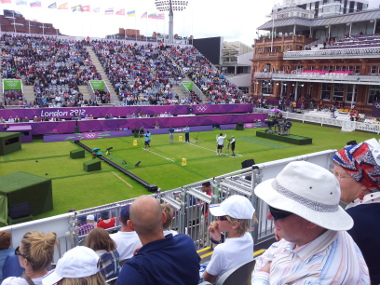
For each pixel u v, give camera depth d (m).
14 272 4.91
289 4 80.88
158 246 2.78
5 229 5.80
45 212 15.57
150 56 59.81
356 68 48.75
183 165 24.33
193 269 2.90
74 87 44.53
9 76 43.66
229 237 4.02
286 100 57.81
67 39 61.69
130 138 35.06
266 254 2.44
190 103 46.97
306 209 1.96
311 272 1.90
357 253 2.09
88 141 33.09
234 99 51.78
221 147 28.17
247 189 6.29
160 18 68.81
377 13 50.69
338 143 33.66
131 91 47.41
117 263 4.52
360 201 2.78
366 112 48.34
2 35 54.34
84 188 19.22
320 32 61.91
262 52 63.69
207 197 6.87
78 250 3.16
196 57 64.62
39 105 38.69
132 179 21.06
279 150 30.17
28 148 29.47
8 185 14.59
